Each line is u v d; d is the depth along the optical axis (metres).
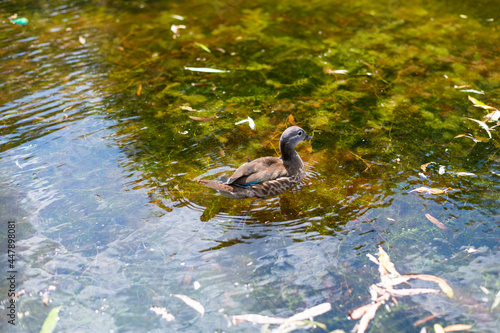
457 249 3.29
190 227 3.38
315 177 3.57
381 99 3.97
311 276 3.24
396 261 3.27
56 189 3.51
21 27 4.70
